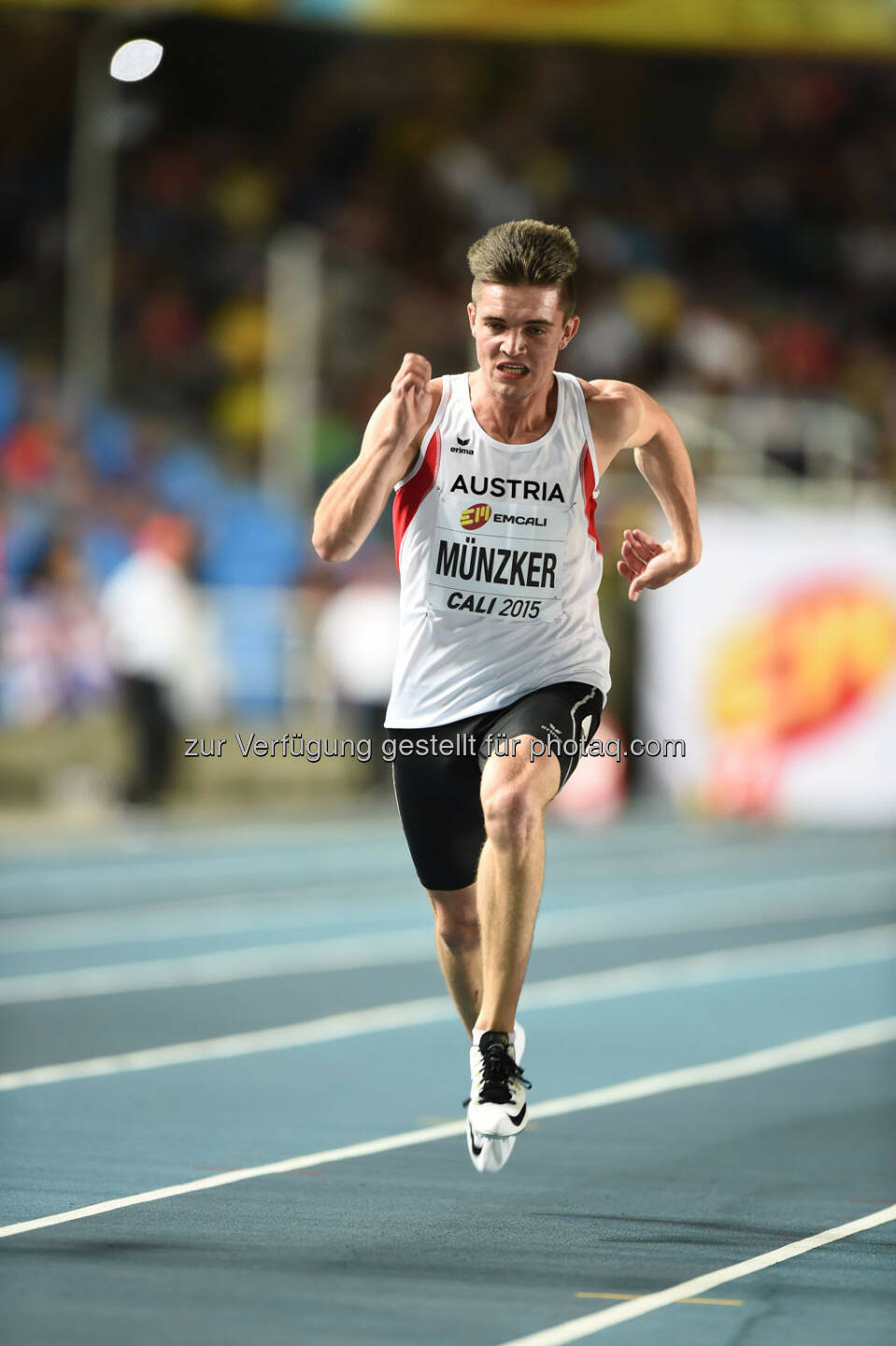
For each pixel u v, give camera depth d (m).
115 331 78.00
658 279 87.62
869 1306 12.38
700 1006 29.23
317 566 70.62
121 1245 13.70
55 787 60.66
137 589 59.38
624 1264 13.51
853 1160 17.92
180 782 63.22
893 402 86.06
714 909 42.94
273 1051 24.27
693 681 66.06
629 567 16.66
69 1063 22.97
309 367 74.88
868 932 39.34
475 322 14.73
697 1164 17.67
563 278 14.55
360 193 87.38
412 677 15.52
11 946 34.59
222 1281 12.72
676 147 92.00
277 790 65.19
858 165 92.62
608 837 60.19
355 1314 11.88
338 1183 16.36
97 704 62.19
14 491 65.38
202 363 78.31
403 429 14.34
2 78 80.94
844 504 76.06
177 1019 26.81
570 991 30.70
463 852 15.86
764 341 86.31
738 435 78.12
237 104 87.12
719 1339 11.47
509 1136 14.16
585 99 91.56
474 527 15.01
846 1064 24.05
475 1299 12.35
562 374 15.41
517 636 15.37
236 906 41.41
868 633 64.12
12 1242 13.71
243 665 65.62
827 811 64.69
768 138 92.62
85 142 72.12
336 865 49.94
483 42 89.81
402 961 33.59
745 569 65.31
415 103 89.19
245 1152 17.77
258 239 82.44
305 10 71.19
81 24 81.44
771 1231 14.75
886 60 75.69
